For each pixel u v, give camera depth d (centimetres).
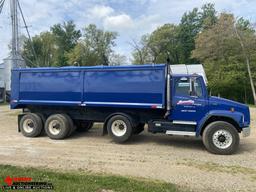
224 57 3534
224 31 3362
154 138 945
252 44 3222
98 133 1048
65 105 916
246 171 580
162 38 5472
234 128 734
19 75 977
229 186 488
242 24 3412
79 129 1067
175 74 811
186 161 661
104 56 5972
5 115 1695
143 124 932
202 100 773
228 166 618
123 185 469
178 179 525
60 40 6744
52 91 928
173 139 929
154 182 495
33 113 986
